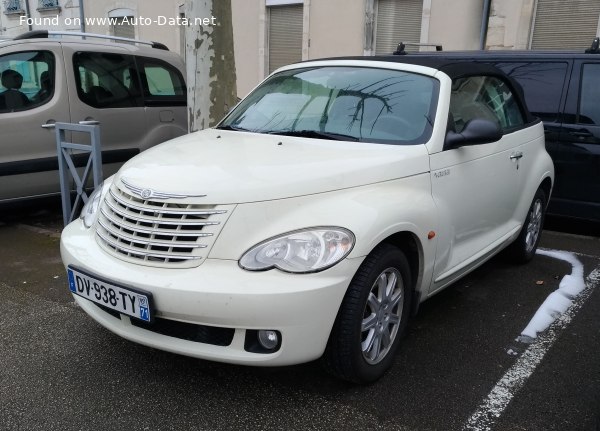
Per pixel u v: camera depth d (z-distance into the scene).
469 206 3.50
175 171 2.76
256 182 2.57
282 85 4.00
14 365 3.02
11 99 5.30
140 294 2.45
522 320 3.70
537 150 4.64
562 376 3.01
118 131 6.09
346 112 3.46
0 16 19.08
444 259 3.26
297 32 12.12
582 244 5.49
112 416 2.60
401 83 3.51
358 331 2.60
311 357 2.48
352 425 2.56
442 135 3.23
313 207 2.56
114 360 3.09
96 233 2.88
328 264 2.41
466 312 3.82
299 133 3.41
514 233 4.31
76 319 3.58
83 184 4.89
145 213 2.62
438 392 2.83
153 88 6.55
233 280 2.38
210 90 6.35
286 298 2.33
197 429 2.52
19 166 5.33
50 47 5.60
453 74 3.58
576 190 5.54
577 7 8.84
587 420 2.62
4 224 5.81
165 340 2.57
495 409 2.69
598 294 4.16
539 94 5.64
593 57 5.41
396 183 2.88
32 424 2.53
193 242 2.48
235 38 13.07
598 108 5.38
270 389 2.83
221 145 3.22
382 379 2.94
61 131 4.94
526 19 9.10
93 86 5.91
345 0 10.96
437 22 10.01
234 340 2.44
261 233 2.47
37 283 4.18
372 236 2.54
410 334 3.47
